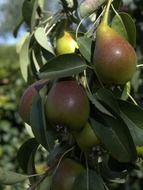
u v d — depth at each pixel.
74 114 0.47
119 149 0.49
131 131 0.50
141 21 1.33
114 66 0.47
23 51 0.64
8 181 0.55
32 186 0.54
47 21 0.65
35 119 0.50
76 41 0.54
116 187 1.66
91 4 0.56
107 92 0.48
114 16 0.53
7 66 2.24
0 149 1.89
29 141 0.60
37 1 0.66
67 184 0.52
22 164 0.61
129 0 0.67
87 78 0.52
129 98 0.56
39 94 0.50
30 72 0.65
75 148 0.55
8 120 1.94
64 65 0.50
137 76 0.83
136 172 1.62
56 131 0.50
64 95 0.48
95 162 0.54
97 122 0.49
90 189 0.51
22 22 0.72
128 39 0.53
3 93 2.03
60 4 0.65
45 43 0.61
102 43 0.49
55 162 0.54
